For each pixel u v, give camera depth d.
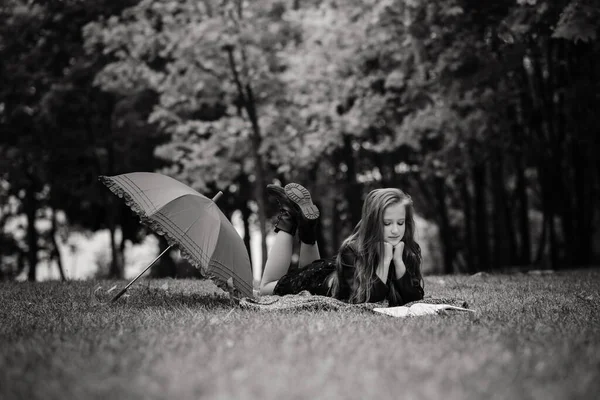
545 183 19.05
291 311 6.07
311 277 6.79
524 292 8.48
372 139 21.33
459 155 18.27
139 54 18.53
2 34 20.44
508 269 17.61
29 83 20.58
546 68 17.62
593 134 16.64
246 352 4.00
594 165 20.25
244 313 6.06
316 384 3.20
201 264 6.55
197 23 17.83
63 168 23.67
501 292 8.52
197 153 18.81
